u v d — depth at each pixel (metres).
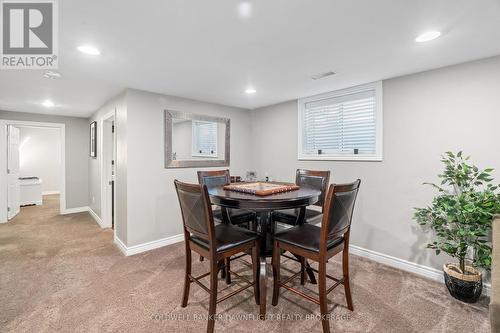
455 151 2.22
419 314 1.82
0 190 4.37
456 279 1.96
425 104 2.39
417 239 2.46
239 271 2.52
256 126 4.25
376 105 2.74
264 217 2.20
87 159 5.34
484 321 1.74
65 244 3.29
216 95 3.32
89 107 4.11
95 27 1.58
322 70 2.39
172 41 1.78
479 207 1.78
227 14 1.45
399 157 2.58
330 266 2.64
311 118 3.47
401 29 1.62
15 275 2.41
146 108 3.07
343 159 3.06
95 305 1.93
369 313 1.83
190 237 1.87
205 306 1.92
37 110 4.39
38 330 1.65
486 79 2.06
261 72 2.44
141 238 3.02
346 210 1.68
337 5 1.36
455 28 1.61
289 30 1.64
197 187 1.58
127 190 2.92
